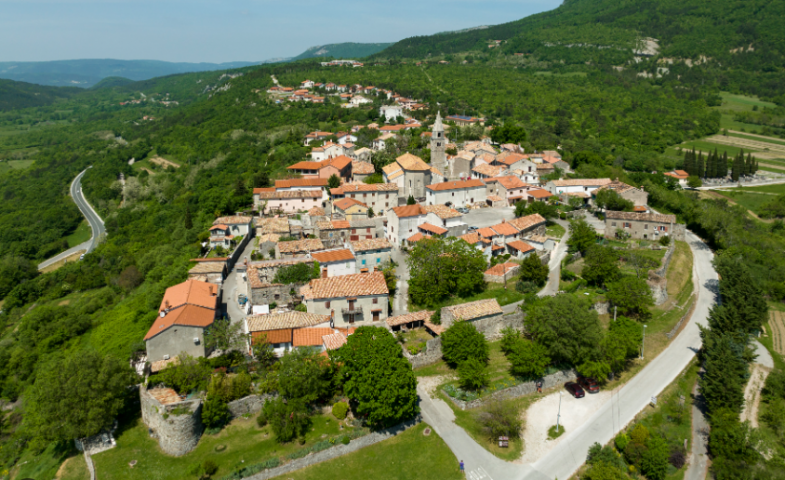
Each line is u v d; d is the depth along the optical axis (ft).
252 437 204.54
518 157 525.75
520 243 361.51
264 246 368.68
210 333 245.04
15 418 286.25
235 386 214.90
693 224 468.34
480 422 216.33
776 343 304.71
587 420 223.30
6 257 595.88
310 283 284.41
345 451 200.23
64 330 344.49
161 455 198.29
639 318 307.58
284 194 456.04
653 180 573.33
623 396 241.35
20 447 245.86
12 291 515.91
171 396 214.69
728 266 311.06
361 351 210.59
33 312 422.00
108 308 391.86
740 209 524.93
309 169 515.09
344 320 272.92
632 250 383.24
